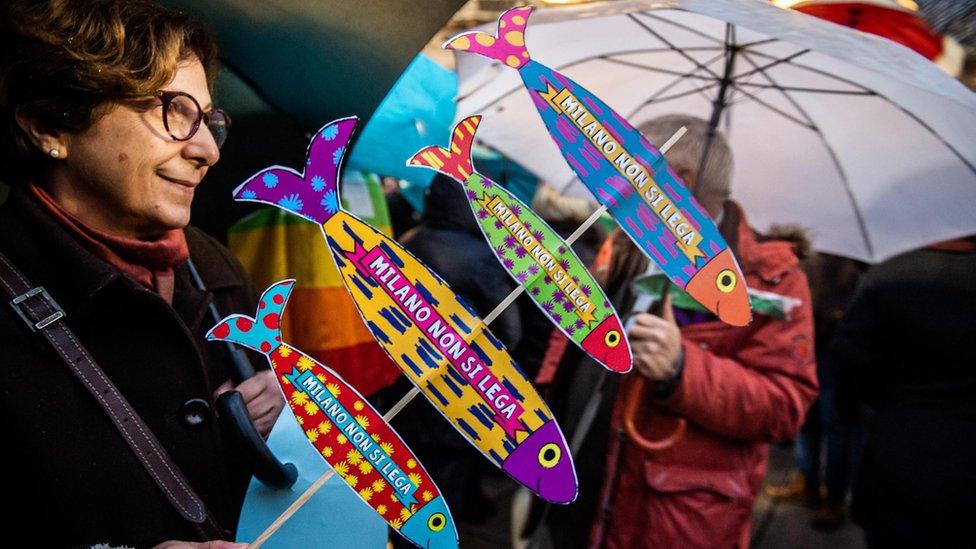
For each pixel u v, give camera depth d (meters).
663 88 2.25
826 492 3.64
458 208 2.95
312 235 2.19
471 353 1.19
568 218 3.13
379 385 2.31
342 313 2.21
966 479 2.37
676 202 1.24
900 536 2.47
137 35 1.17
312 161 1.16
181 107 1.22
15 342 1.20
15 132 1.20
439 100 2.70
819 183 2.24
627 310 2.21
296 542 1.28
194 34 1.26
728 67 2.13
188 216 1.29
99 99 1.17
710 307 1.25
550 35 2.26
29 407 1.19
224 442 1.35
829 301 3.48
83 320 1.26
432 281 1.19
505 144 2.57
